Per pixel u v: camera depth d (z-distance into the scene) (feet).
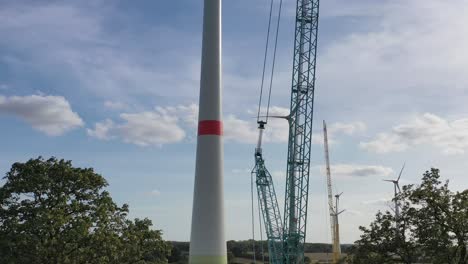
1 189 180.45
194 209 159.43
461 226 169.17
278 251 402.72
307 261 552.00
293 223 365.61
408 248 180.55
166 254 225.15
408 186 181.68
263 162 422.00
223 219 158.51
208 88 168.04
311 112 370.73
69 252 178.40
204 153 162.20
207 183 159.63
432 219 175.83
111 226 204.74
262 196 416.67
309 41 372.79
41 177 183.73
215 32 173.47
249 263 518.78
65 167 191.21
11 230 169.48
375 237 185.78
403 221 181.57
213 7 175.22
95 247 183.32
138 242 211.20
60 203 182.50
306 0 374.43
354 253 192.65
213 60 170.81
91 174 194.90
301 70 372.17
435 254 173.99
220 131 165.27
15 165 189.06
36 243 167.32
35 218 170.71
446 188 176.86
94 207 192.34
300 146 371.76
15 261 167.12
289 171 371.35
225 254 156.66
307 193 367.66
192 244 156.97
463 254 170.09
